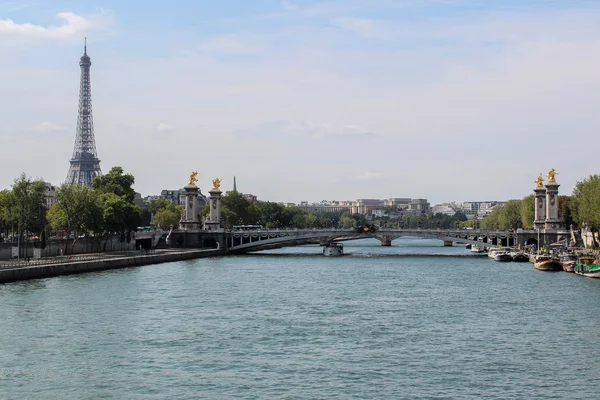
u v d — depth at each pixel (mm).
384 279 199125
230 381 87875
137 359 97688
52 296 150375
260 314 132625
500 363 96438
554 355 100750
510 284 183500
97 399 81625
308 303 147375
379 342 108375
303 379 88875
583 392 84625
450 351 102875
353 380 88562
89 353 100625
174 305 142375
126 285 173375
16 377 89375
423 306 143750
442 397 82500
